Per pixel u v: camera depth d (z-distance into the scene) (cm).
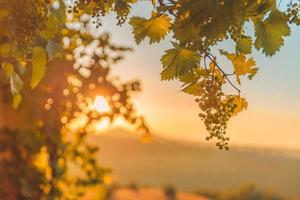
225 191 7788
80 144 980
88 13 307
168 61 304
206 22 274
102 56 906
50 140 929
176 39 289
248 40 296
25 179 934
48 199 952
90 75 917
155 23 306
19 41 310
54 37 369
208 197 7631
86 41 855
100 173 1009
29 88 802
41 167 952
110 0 307
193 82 303
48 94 871
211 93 298
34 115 880
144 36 308
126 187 6869
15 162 938
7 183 938
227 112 292
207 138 287
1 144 916
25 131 905
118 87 951
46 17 314
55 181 956
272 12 286
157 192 7012
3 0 300
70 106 913
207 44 293
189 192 7688
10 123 897
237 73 301
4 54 346
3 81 374
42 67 347
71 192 1002
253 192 7475
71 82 896
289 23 287
